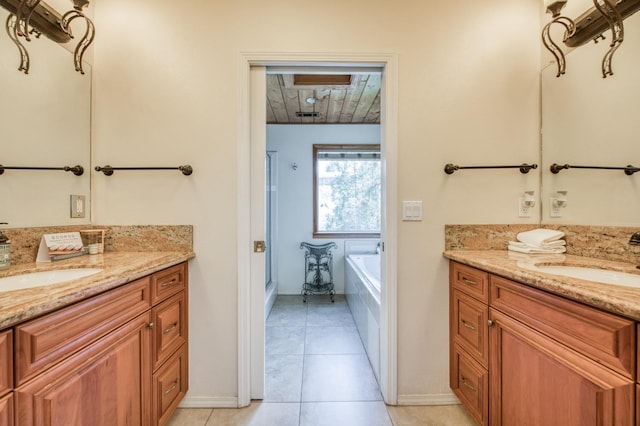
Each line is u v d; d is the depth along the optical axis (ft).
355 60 5.06
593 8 3.98
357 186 12.41
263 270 5.21
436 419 4.69
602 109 4.21
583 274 3.84
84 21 4.90
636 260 3.74
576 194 4.58
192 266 5.03
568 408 2.64
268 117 11.35
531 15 5.20
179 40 5.02
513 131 5.19
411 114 5.12
